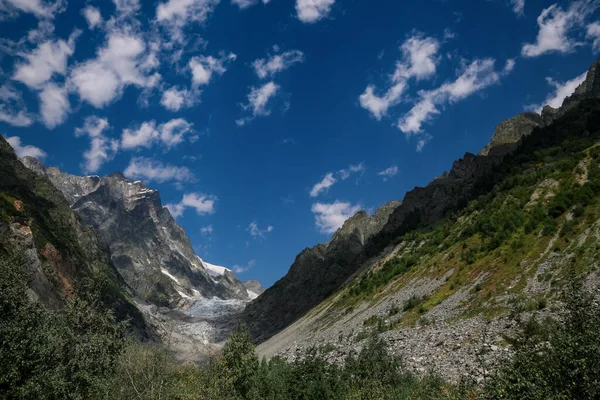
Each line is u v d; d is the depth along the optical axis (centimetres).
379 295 12206
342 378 3872
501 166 15725
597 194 7956
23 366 2767
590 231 6656
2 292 3017
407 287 10625
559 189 9438
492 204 11344
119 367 3447
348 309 13325
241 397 3903
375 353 4094
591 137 13262
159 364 3584
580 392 1566
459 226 13000
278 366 4331
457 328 5381
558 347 1725
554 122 16000
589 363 1587
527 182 11162
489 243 9025
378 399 3173
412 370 4081
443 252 11325
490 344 3994
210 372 4050
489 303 6188
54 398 2827
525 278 6450
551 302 4734
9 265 3325
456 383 3169
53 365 3009
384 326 7831
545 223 7969
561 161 11125
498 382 1861
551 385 1644
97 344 3522
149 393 3331
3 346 2742
